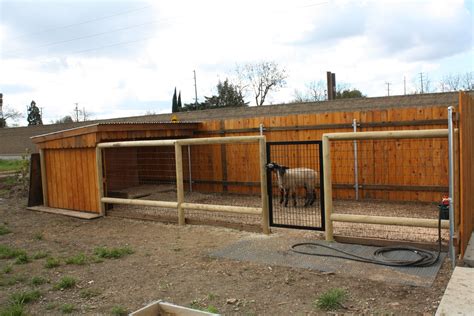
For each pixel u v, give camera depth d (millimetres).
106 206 9141
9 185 13875
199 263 5570
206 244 6465
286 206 8836
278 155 9875
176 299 4438
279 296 4379
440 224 5195
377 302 4090
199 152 11203
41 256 6211
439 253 5199
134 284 4934
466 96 5141
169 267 5480
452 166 5004
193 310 3137
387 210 7891
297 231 6863
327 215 6184
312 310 4016
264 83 44750
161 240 6887
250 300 4312
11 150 34906
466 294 3650
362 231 6668
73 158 9664
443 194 8078
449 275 4695
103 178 9102
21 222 8844
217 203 9555
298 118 9555
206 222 7648
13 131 34531
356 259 5352
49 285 5027
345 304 4086
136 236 7258
